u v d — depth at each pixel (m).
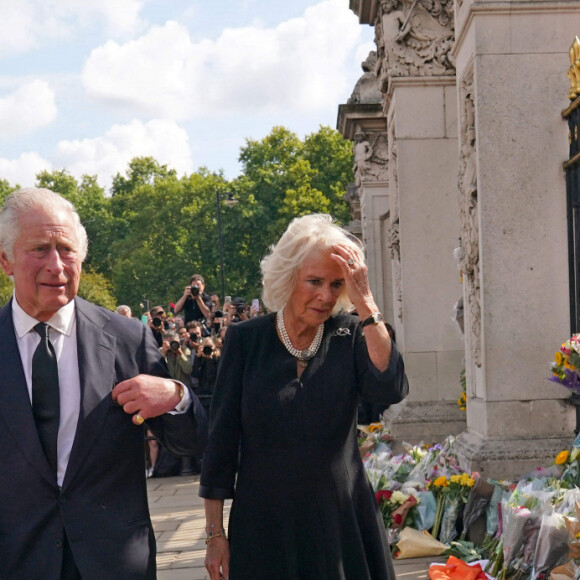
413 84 8.67
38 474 2.47
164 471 10.22
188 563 5.90
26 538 2.45
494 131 5.77
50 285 2.47
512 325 5.77
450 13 8.59
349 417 2.85
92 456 2.52
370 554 2.84
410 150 8.71
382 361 2.78
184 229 66.44
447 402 8.78
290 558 2.74
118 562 2.47
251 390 2.83
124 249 69.69
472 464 5.66
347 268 2.76
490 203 5.77
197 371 10.55
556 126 5.76
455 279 8.76
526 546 4.59
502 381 5.78
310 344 2.88
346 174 53.91
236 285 55.50
